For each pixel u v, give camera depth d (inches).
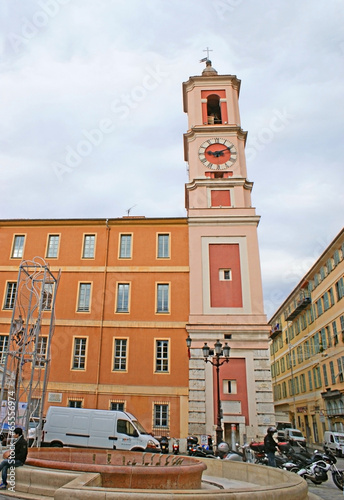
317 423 1688.0
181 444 960.3
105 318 1103.0
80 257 1171.3
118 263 1159.0
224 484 485.7
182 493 276.1
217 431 767.7
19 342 730.2
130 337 1081.4
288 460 636.7
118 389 1029.8
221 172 1248.8
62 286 1141.7
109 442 800.3
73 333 1091.9
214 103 1422.2
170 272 1139.3
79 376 1047.6
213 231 1163.9
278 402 2406.5
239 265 1126.4
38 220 1210.0
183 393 1018.7
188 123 1353.3
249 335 1044.5
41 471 366.3
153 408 1011.3
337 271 1473.9
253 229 1159.6
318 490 546.0
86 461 538.3
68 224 1210.0
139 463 519.8
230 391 1002.7
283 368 2305.6
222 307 1083.3
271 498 295.6
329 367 1539.1
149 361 1053.8
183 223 1188.5
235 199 1200.2
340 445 1203.9
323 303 1626.5
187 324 1057.5
